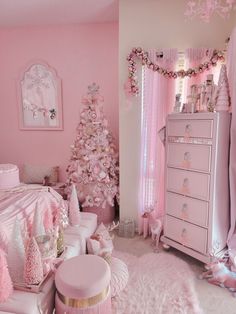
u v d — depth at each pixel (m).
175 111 2.46
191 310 1.75
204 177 2.13
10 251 1.44
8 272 1.37
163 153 2.75
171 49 2.56
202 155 2.12
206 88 2.27
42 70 3.65
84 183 3.06
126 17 2.72
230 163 2.15
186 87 2.65
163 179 2.77
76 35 3.51
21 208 1.96
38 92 3.70
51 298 1.47
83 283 1.39
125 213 3.02
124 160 2.94
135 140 2.87
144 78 2.73
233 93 2.14
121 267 1.93
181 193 2.33
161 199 2.82
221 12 2.49
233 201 2.20
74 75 3.58
